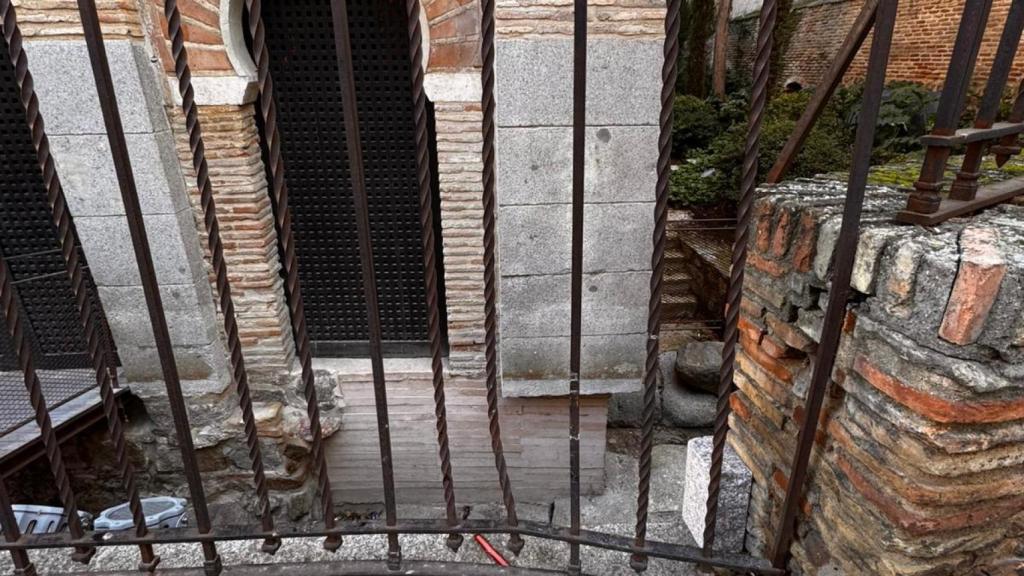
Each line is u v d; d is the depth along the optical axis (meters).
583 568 1.46
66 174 3.35
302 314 1.16
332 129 3.68
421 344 4.24
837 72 1.34
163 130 3.37
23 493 4.30
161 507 4.00
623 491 4.46
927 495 1.01
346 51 0.97
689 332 6.40
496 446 1.26
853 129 8.17
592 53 3.04
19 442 3.55
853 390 1.15
